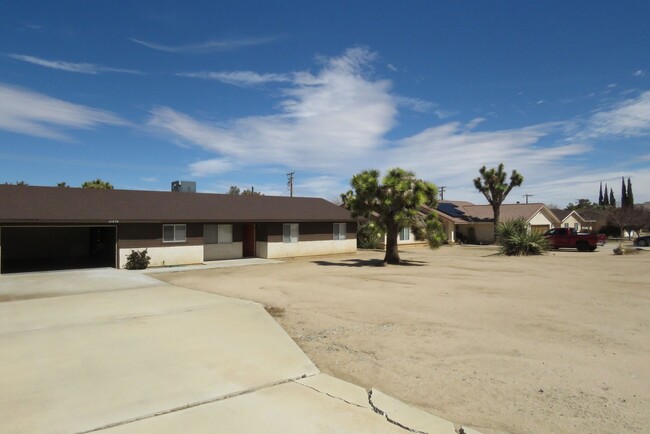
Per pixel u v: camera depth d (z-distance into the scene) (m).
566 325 9.44
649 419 4.93
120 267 22.70
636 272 19.41
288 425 4.71
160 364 6.74
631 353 7.38
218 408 5.15
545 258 27.61
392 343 8.13
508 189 41.12
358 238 38.91
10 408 5.11
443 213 45.56
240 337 8.38
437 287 15.23
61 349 7.50
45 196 23.20
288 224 29.67
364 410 5.12
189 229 25.08
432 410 5.25
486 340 8.26
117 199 25.25
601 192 91.56
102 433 4.52
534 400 5.50
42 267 22.61
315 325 9.64
